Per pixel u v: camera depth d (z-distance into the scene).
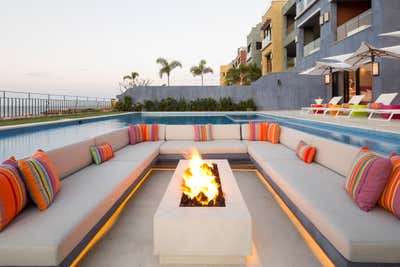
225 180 2.60
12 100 11.40
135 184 3.11
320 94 15.62
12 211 1.67
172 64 20.58
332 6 12.70
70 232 1.60
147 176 3.99
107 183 2.52
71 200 2.07
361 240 1.45
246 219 1.80
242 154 4.43
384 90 9.03
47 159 2.26
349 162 2.62
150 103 17.39
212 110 16.92
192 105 17.08
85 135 7.52
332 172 2.85
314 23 16.16
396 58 8.40
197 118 14.35
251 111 16.30
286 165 3.17
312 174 2.77
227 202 2.05
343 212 1.79
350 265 1.45
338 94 13.58
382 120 7.20
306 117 9.15
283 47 20.06
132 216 2.62
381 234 1.49
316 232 1.83
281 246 2.07
